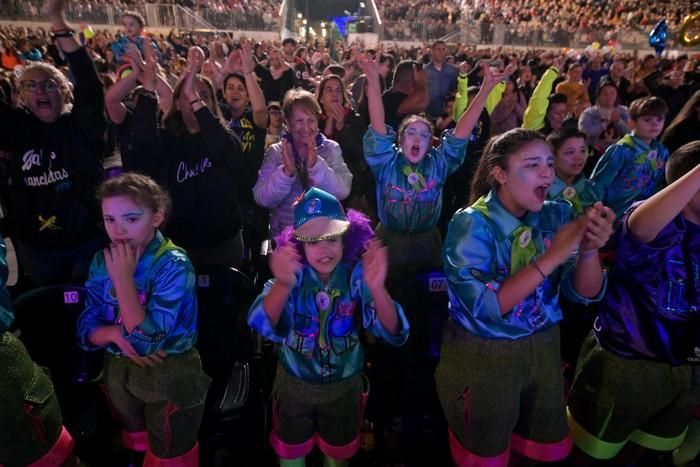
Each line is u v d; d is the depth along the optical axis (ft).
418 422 8.14
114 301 6.07
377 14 98.43
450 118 17.17
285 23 96.32
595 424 6.72
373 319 5.91
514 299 5.17
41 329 7.27
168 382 6.02
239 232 10.55
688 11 74.38
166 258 5.93
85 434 7.22
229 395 7.18
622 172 10.96
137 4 68.13
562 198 8.85
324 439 6.80
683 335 5.95
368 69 9.30
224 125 9.36
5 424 5.46
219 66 17.61
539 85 14.49
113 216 5.68
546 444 6.18
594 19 83.82
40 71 8.50
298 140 9.71
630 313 6.14
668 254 5.72
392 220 9.79
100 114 9.22
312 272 6.04
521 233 5.49
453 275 5.59
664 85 26.08
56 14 8.47
